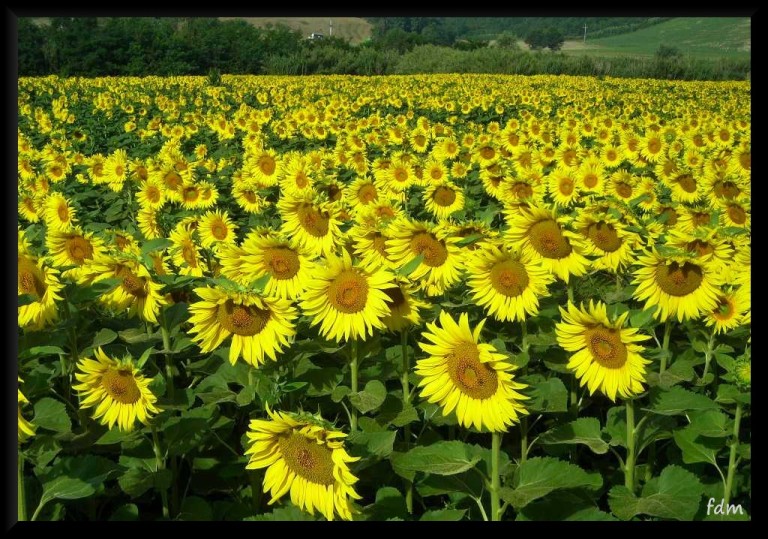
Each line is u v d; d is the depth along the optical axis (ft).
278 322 13.58
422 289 18.15
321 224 20.22
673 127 60.64
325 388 14.65
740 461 14.64
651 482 12.69
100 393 12.45
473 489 12.46
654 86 157.89
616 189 33.78
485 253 15.28
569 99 111.34
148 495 14.89
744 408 14.32
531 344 16.63
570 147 43.70
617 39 541.34
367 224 19.26
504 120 89.10
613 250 19.99
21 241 14.60
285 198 20.15
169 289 15.88
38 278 14.67
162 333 16.25
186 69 213.46
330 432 10.05
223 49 227.61
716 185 32.42
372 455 12.13
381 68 229.86
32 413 13.79
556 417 15.94
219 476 14.65
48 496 11.77
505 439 16.49
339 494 10.43
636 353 12.41
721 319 15.98
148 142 64.49
